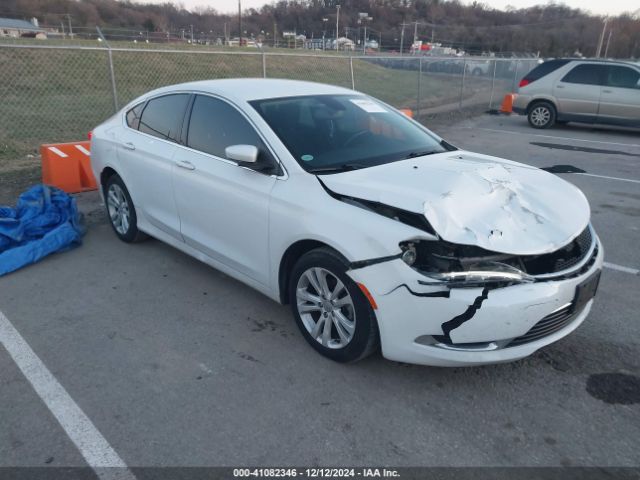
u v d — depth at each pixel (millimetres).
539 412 2838
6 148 9391
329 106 4066
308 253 3174
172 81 17656
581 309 3105
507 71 20969
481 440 2635
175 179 4195
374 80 19531
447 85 20625
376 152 3729
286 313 3875
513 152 10117
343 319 3094
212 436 2652
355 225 2885
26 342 3471
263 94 3967
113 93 9086
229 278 4465
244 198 3555
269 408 2852
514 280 2709
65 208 5371
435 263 2701
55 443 2604
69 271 4586
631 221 6016
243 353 3361
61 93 15211
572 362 3281
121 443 2604
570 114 12992
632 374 3172
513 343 2805
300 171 3309
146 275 4516
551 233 2898
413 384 3055
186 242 4340
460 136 12078
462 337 2693
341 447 2586
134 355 3338
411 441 2625
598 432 2693
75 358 3301
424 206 2781
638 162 9297
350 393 2975
